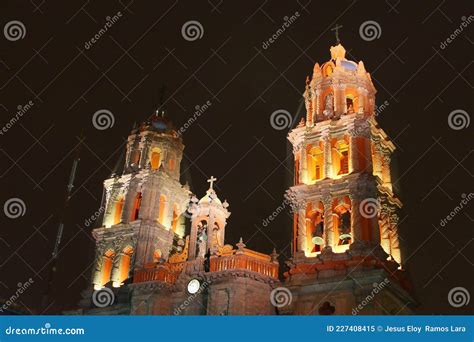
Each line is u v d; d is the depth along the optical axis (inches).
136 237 2345.0
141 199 2465.6
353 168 2166.6
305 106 2519.7
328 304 1904.5
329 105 2423.7
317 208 2174.0
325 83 2459.4
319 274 1969.7
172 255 2325.3
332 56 2605.8
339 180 2150.6
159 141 2650.1
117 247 2375.7
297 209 2196.1
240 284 1998.0
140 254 2287.2
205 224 2305.6
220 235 2279.8
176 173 2628.0
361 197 2089.1
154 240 2345.0
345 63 2519.7
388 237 2155.5
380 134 2329.0
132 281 2222.0
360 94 2426.2
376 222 2048.5
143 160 2568.9
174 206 2551.7
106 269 2378.2
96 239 2440.9
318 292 1934.1
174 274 2167.8
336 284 1920.5
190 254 2188.7
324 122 2309.3
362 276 1888.5
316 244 2155.5
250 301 1978.3
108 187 2559.1
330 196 2149.4
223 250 2139.5
